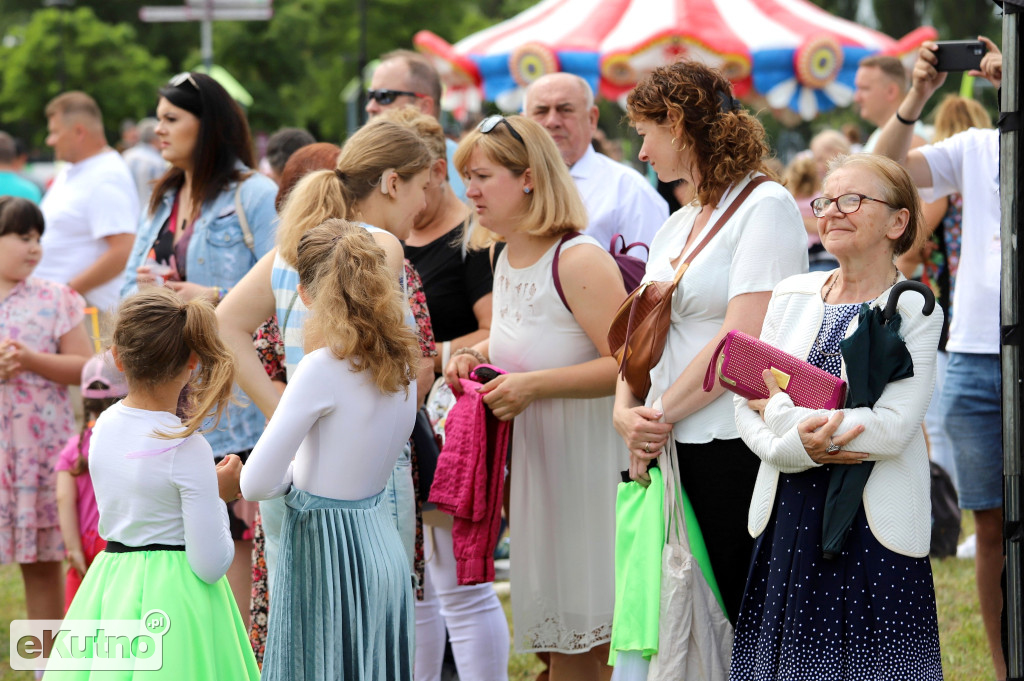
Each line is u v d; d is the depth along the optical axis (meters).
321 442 3.49
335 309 3.44
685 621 3.63
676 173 4.00
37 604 6.15
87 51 45.66
